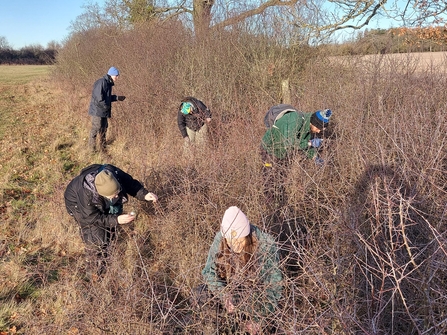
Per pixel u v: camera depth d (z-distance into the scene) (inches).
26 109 565.9
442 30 320.5
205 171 161.0
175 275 132.0
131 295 108.0
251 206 142.0
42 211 202.7
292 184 143.1
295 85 357.4
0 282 144.6
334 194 135.9
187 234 143.0
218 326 100.2
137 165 215.2
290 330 86.0
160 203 163.5
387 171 124.1
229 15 400.2
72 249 164.9
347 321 86.8
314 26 372.5
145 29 464.4
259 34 390.0
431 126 139.7
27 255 162.7
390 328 92.8
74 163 292.0
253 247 106.8
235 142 175.3
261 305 100.3
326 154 149.2
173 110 326.3
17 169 276.5
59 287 133.0
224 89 348.5
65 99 595.2
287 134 159.5
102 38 591.5
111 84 313.9
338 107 204.1
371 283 88.1
